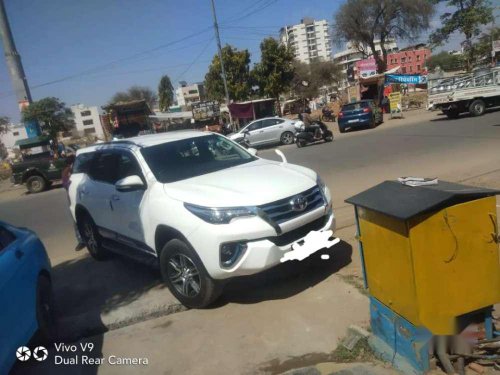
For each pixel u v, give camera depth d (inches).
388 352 119.5
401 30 1646.2
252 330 150.1
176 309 175.2
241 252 154.3
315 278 182.5
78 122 4205.2
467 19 944.9
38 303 151.5
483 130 542.3
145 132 1209.4
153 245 183.6
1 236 155.3
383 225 110.4
